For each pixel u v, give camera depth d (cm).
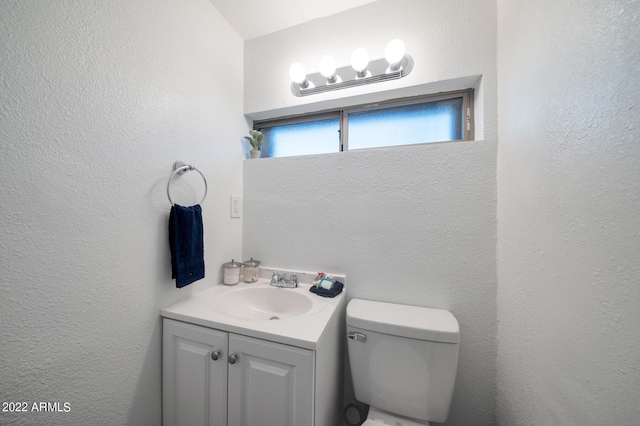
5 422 50
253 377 73
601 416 44
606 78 44
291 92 127
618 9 41
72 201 61
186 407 82
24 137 52
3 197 49
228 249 122
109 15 69
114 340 71
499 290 91
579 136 50
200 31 104
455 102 113
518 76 78
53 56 57
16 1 51
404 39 107
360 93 114
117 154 72
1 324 49
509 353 82
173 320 84
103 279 68
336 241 115
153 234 83
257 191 130
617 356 41
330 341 84
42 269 55
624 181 40
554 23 59
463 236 98
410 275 104
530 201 70
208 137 109
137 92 77
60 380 59
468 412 96
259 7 114
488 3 97
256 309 110
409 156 105
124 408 74
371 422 82
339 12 118
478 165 96
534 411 66
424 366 82
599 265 45
